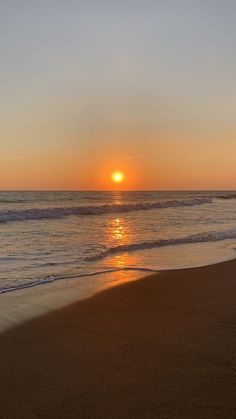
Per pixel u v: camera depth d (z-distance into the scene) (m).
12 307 5.66
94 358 3.74
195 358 3.66
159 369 3.44
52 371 3.47
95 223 19.27
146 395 2.99
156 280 7.62
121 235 14.90
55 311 5.48
